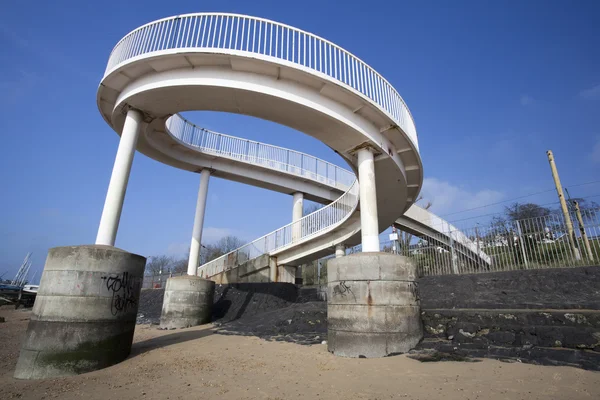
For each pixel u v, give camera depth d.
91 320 8.01
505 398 5.17
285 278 25.81
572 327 8.03
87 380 7.06
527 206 26.23
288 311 16.11
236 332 14.11
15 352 10.78
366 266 9.41
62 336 7.71
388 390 5.84
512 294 13.10
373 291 9.21
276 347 10.51
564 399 5.02
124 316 8.76
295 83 10.91
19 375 7.43
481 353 7.99
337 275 9.72
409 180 15.89
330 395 5.70
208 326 16.77
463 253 18.39
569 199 16.83
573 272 13.01
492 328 9.09
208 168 21.75
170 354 9.60
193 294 17.47
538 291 12.85
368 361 8.16
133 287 9.15
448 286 15.34
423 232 32.53
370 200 11.48
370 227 11.16
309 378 6.82
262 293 22.55
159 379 7.00
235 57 10.10
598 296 11.19
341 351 9.05
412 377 6.54
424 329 10.13
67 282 8.06
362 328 9.00
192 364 8.29
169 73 10.91
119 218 10.41
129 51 11.38
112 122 13.43
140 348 10.55
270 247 26.53
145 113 12.31
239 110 11.85
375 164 13.28
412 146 13.26
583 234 14.72
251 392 5.97
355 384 6.30
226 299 22.83
